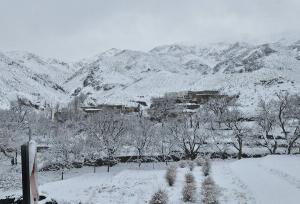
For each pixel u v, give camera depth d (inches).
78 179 2025.1
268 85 7268.7
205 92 7145.7
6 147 3267.7
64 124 4628.4
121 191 1304.1
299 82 7490.2
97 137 3221.0
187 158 3125.0
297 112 3476.9
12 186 2144.4
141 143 3225.9
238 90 7101.4
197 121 3380.9
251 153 3289.9
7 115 4052.7
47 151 3201.3
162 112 5012.3
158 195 1008.9
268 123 3270.2
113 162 3157.0
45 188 1590.8
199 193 1188.5
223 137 3452.3
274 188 1192.2
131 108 6481.3
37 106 7539.4
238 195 1114.1
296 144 3432.6
